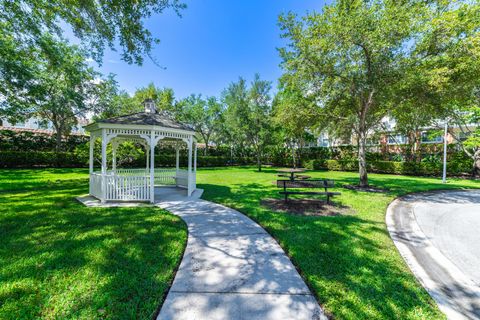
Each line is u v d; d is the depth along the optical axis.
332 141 26.42
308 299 2.26
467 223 5.14
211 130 27.28
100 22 6.20
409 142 18.95
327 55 8.45
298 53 8.97
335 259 3.11
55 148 19.06
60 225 4.36
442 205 6.92
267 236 4.02
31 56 10.06
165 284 2.48
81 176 12.48
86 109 18.92
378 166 18.45
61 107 16.39
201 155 26.95
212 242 3.73
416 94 8.39
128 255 3.15
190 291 2.37
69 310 2.05
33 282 2.46
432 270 3.00
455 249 3.72
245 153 29.97
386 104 9.57
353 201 7.03
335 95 9.84
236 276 2.68
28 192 7.78
